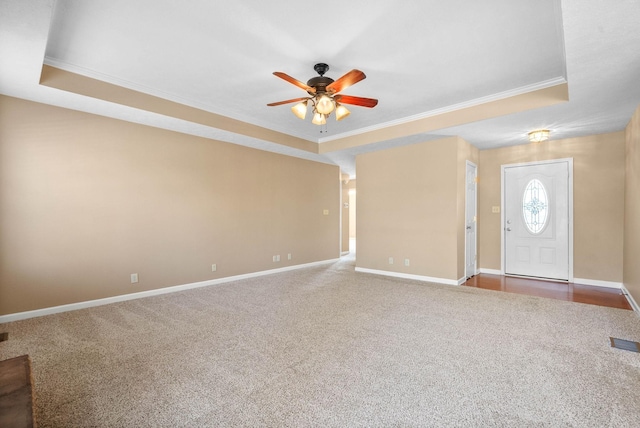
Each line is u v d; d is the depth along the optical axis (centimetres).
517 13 223
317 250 684
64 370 220
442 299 395
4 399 119
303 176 651
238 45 269
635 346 253
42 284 336
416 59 291
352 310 352
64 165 351
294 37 256
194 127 429
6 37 222
